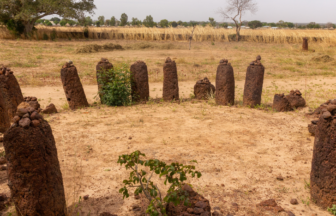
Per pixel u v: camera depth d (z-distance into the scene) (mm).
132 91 9414
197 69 16578
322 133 3570
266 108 8586
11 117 7508
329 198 3607
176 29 38344
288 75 15664
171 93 9414
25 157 2908
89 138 6121
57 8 31859
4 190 4117
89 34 38000
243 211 3617
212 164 4934
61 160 5074
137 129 6688
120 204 3805
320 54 21312
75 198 3930
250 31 37844
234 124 7062
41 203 3031
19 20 31969
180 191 3199
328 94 10820
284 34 35188
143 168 4809
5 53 20000
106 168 4797
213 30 37562
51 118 7594
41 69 15625
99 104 9336
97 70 9250
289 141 5988
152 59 19719
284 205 3758
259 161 5074
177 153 5363
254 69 8430
